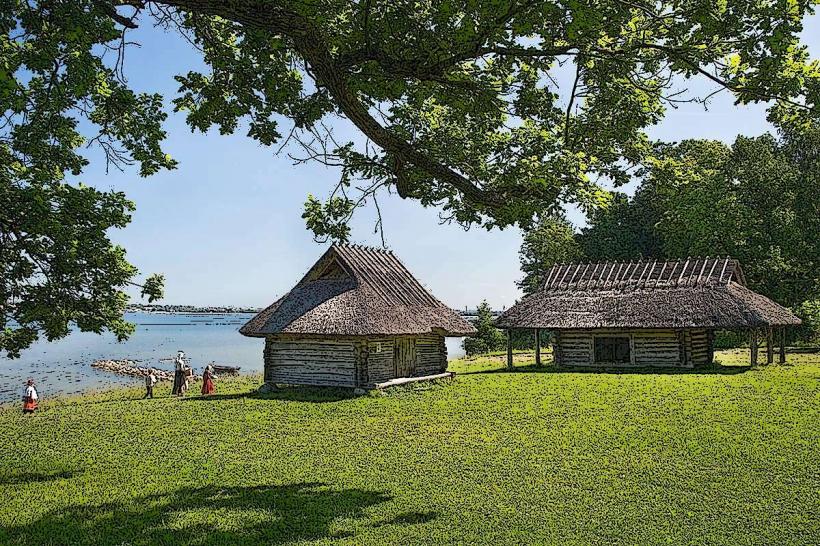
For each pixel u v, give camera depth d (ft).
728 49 25.44
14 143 38.27
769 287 172.96
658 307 107.04
